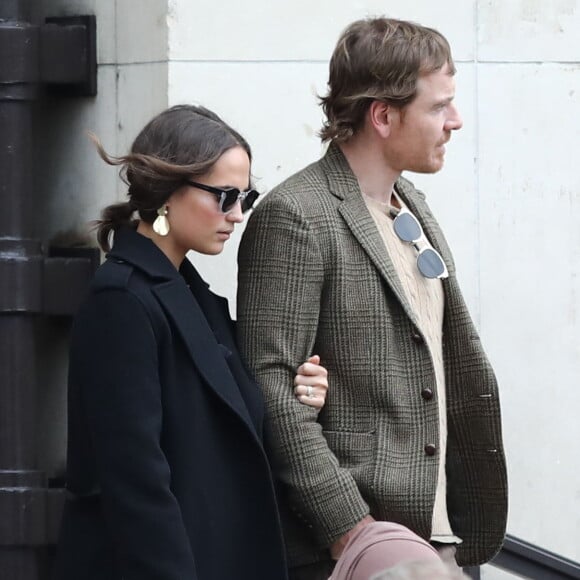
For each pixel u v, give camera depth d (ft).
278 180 55.16
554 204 59.36
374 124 46.42
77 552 41.63
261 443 42.91
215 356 42.24
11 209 54.19
